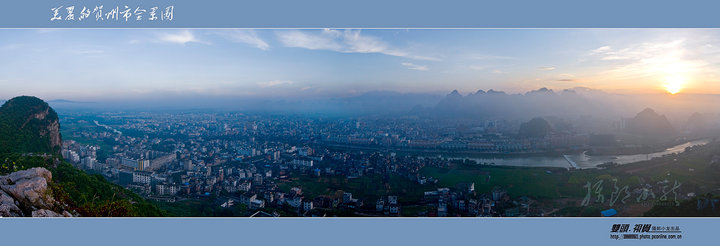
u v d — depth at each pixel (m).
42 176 28.36
